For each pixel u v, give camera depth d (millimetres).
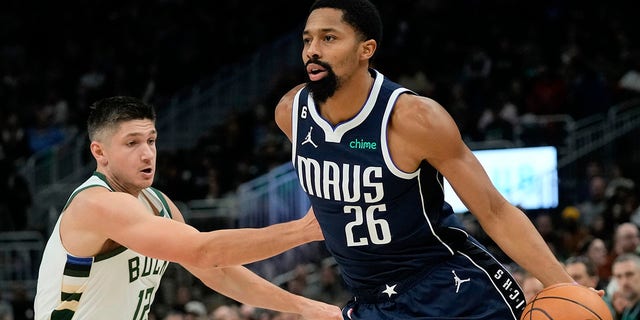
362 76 3607
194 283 11516
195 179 13672
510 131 13336
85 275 3947
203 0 17406
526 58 15398
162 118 16109
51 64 16969
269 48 16938
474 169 3592
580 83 14219
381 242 3717
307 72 3643
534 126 13266
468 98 14875
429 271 3771
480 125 14086
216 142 14898
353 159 3635
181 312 9812
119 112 3924
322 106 3707
